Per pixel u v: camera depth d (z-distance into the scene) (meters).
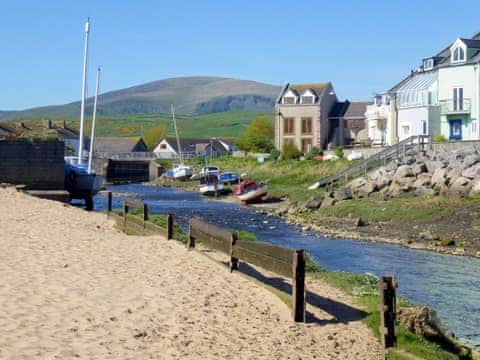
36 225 25.33
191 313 12.88
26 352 9.81
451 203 43.78
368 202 49.59
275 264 13.87
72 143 132.38
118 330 11.42
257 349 11.00
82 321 11.80
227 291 14.86
